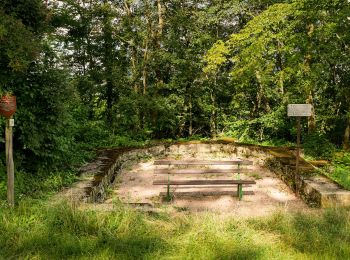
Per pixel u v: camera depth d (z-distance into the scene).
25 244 4.14
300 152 10.59
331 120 12.02
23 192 5.77
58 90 6.86
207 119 15.52
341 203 6.28
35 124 6.57
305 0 9.10
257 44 10.19
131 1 13.48
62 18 12.34
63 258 3.93
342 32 9.37
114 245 4.16
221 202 7.19
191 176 9.26
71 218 4.67
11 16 5.75
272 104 14.66
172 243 4.24
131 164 10.50
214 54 11.20
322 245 4.21
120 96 14.19
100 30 13.86
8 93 5.91
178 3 14.72
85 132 12.16
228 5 13.18
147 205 5.59
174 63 13.76
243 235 4.43
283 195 7.73
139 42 14.49
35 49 5.88
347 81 11.38
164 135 15.48
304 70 10.21
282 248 4.20
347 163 9.48
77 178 7.25
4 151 6.34
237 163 7.89
